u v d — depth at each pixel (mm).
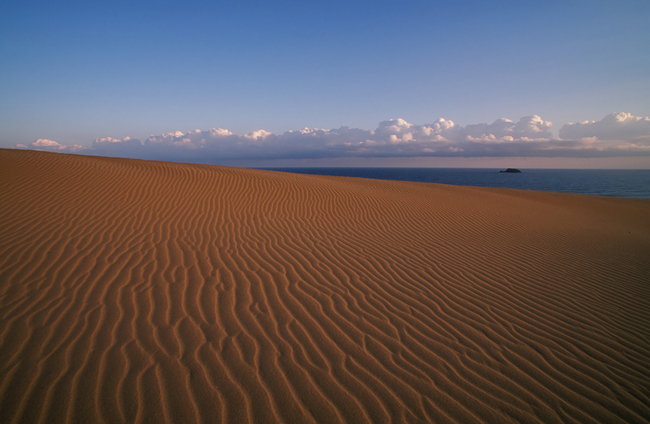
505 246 7809
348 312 4027
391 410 2512
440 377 2918
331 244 6887
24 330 3184
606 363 3232
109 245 5648
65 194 8281
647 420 2516
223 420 2326
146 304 3861
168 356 2953
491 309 4340
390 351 3262
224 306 3949
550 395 2758
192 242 6207
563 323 4043
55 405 2340
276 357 3057
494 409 2576
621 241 9320
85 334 3191
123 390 2521
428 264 6059
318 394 2633
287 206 10055
